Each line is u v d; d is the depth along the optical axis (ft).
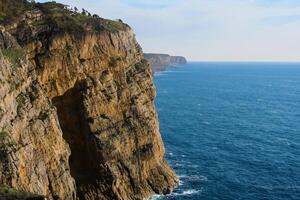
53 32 244.83
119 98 268.82
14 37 228.43
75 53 248.93
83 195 242.58
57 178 206.90
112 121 258.37
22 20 241.96
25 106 193.57
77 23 259.39
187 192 276.21
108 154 247.09
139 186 262.88
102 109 253.24
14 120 180.65
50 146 206.59
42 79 236.22
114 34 278.67
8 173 164.55
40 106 208.23
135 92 282.15
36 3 266.36
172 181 286.66
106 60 266.98
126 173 256.11
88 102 245.04
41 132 200.75
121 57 279.90
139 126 274.98
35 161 188.34
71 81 246.06
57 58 241.14
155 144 289.53
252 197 271.28
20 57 204.95
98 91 252.83
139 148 273.54
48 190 198.80
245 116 581.53
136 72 292.61
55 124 214.28
